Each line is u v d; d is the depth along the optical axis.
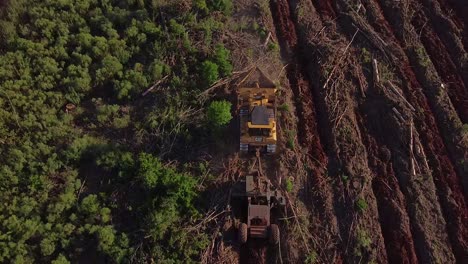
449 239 20.25
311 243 20.09
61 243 20.06
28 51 24.50
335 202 20.92
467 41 25.08
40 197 20.94
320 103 23.34
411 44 24.92
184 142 22.36
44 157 22.02
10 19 25.95
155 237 20.05
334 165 21.70
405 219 20.42
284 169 21.41
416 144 22.00
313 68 24.30
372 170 21.70
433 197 20.95
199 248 19.88
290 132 22.06
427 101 23.34
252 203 20.34
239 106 21.98
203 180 21.36
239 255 20.17
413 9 26.11
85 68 24.19
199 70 23.67
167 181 20.48
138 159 21.62
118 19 25.73
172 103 22.95
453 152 22.06
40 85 23.69
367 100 23.42
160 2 25.89
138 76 23.56
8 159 21.58
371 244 19.95
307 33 25.31
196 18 25.53
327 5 26.45
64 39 24.98
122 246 20.00
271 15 26.14
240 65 23.81
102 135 22.97
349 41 25.00
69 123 23.31
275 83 22.59
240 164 21.62
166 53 24.39
